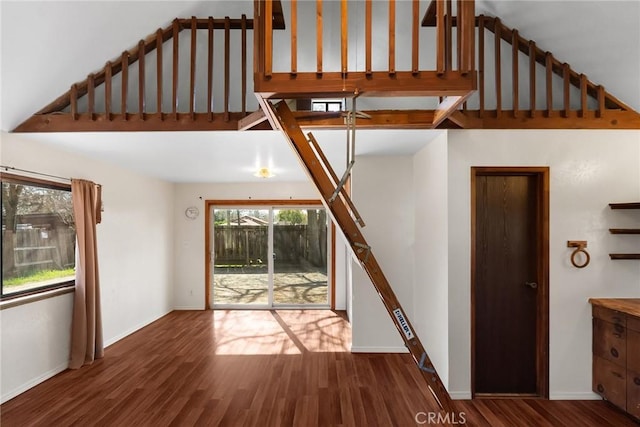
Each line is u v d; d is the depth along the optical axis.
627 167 3.26
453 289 3.26
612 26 2.69
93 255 4.14
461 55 2.07
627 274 3.23
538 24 2.99
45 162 3.70
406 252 4.42
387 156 4.44
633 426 2.80
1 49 2.51
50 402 3.17
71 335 4.00
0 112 2.96
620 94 3.19
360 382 3.57
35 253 3.66
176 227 6.82
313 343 4.76
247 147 3.81
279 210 6.99
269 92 2.03
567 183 3.27
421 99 3.49
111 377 3.69
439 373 3.51
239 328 5.46
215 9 3.14
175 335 5.13
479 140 3.28
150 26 3.06
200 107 3.73
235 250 6.98
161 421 2.86
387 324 4.42
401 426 2.79
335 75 2.04
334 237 6.78
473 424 2.83
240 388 3.44
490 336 3.37
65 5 2.50
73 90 3.16
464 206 3.27
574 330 3.25
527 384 3.36
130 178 5.35
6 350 3.21
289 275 6.96
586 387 3.24
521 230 3.37
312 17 3.63
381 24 3.59
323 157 2.04
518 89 3.37
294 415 2.95
